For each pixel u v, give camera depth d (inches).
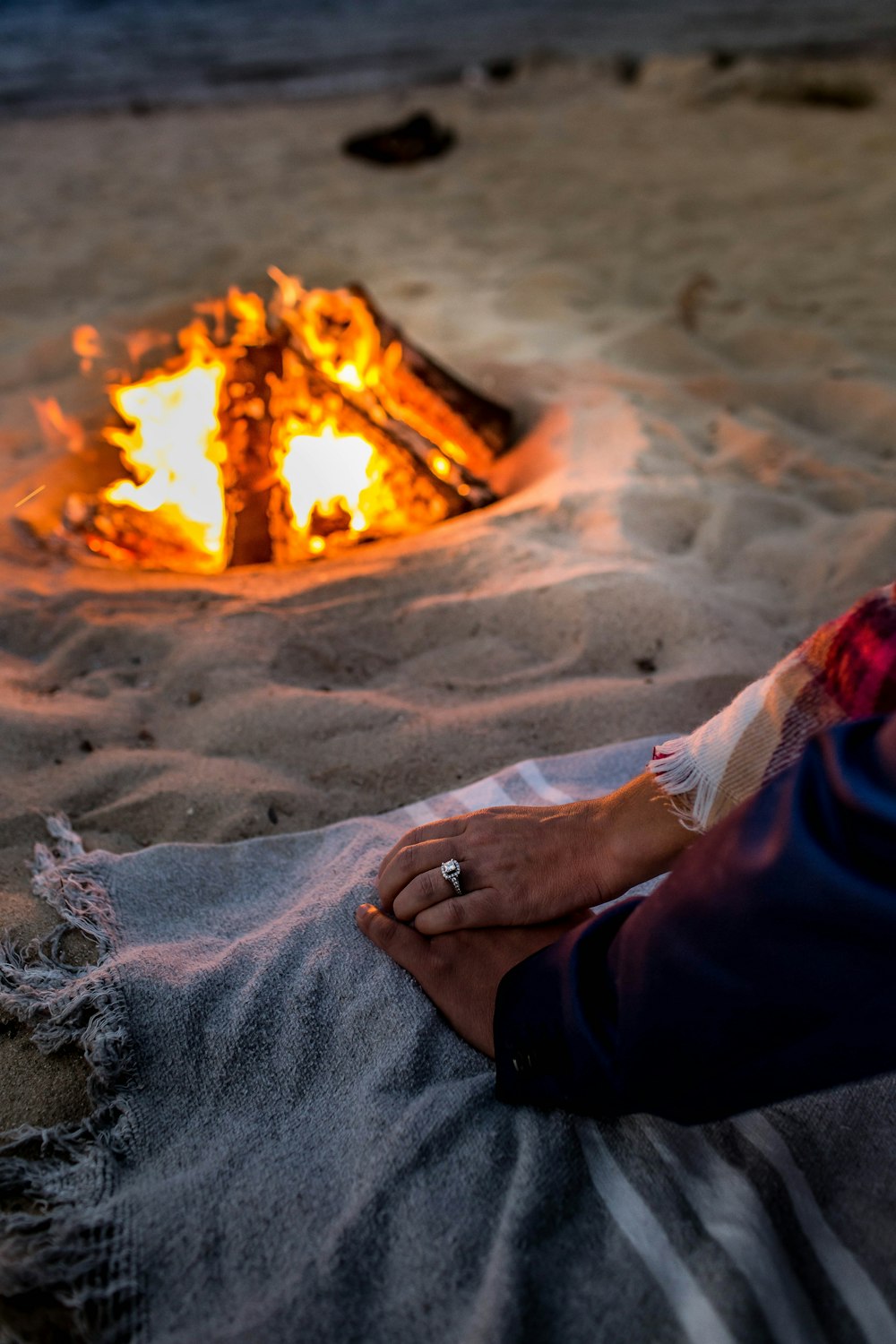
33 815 64.8
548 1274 39.8
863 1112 46.4
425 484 99.5
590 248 186.9
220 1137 46.1
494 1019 46.9
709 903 36.3
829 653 42.8
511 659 81.1
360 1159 44.4
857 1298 39.5
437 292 165.3
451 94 329.7
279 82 362.0
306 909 56.2
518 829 52.5
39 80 377.1
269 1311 39.0
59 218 209.6
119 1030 49.0
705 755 46.4
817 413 124.1
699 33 428.8
